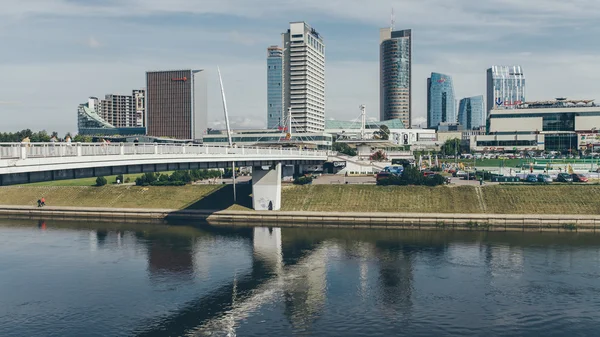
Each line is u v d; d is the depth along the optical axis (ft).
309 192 505.25
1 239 390.83
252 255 341.41
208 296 264.52
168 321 233.96
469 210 456.86
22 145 199.00
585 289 273.13
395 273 301.02
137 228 435.12
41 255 342.64
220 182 582.76
